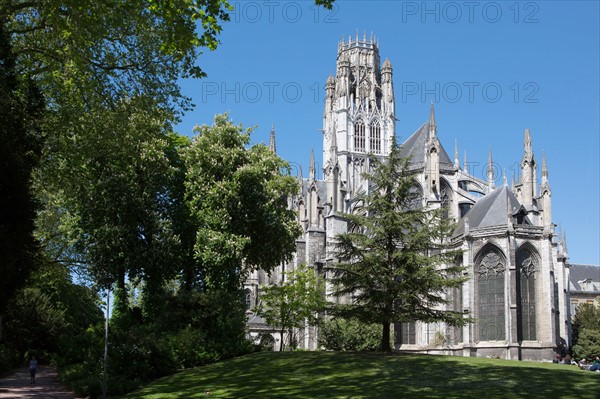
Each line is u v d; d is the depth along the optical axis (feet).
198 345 165.89
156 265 184.03
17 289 111.86
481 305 260.21
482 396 95.45
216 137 202.59
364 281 162.61
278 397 102.94
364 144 535.19
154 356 147.02
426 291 163.43
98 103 130.00
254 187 193.88
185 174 199.31
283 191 223.92
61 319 238.48
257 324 340.39
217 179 198.08
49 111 132.98
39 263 113.09
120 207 181.37
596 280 492.95
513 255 254.68
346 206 333.83
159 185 192.85
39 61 132.87
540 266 260.42
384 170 172.04
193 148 196.44
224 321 176.96
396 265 166.50
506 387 102.12
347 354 155.22
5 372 191.62
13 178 98.07
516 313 250.57
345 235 169.48
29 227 103.50
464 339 257.75
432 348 262.47
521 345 252.62
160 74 135.33
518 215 264.72
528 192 288.51
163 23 125.39
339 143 529.86
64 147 138.10
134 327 167.63
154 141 183.62
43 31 126.52
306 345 291.17
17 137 102.32
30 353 224.74
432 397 95.81
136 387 130.72
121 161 176.35
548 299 256.93
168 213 201.87
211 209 188.65
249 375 133.08
